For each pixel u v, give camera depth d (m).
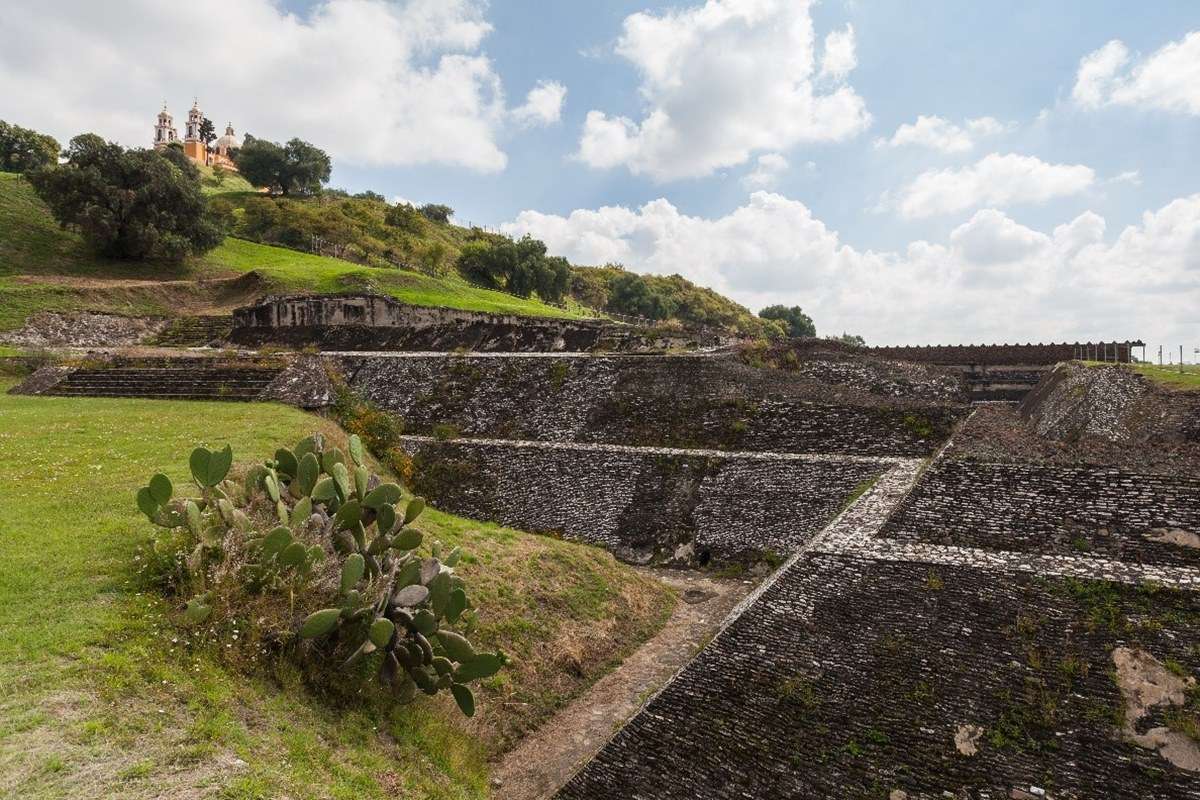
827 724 10.17
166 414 20.59
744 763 9.91
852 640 11.46
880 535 14.32
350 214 75.44
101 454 15.16
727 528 19.75
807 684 10.84
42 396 24.78
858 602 12.20
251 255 56.47
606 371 27.44
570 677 13.55
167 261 49.97
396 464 22.61
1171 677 9.55
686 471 21.34
